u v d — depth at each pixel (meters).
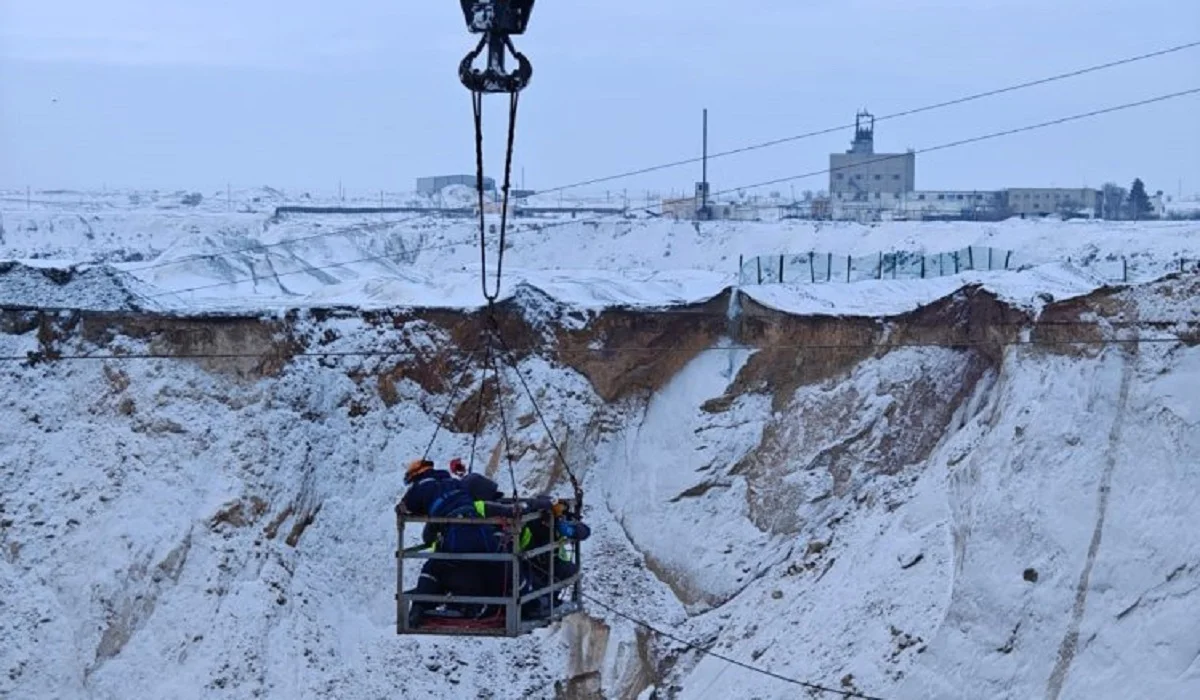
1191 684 31.55
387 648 43.22
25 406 46.00
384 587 45.12
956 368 46.12
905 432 46.06
